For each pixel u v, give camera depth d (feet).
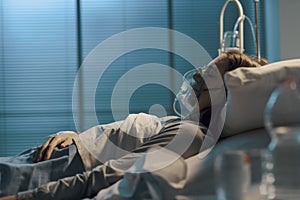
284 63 5.26
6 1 20.79
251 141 5.05
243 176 3.14
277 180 3.30
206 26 20.61
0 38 20.74
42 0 20.76
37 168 6.81
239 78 5.15
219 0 20.61
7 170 6.73
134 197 4.43
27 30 20.75
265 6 20.52
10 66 20.68
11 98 20.67
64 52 20.67
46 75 20.68
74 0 20.70
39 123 20.57
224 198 3.14
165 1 20.65
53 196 5.73
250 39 20.45
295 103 3.86
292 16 19.20
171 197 4.44
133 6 20.67
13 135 20.57
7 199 5.86
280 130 3.25
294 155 3.21
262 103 5.16
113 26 20.68
